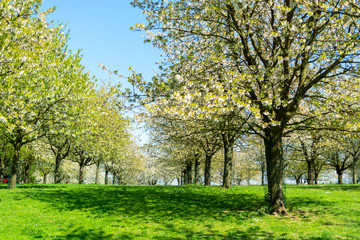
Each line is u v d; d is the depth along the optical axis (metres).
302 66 13.46
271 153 14.33
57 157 33.91
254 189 24.62
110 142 35.75
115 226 12.60
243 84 13.12
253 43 14.65
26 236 10.83
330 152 45.50
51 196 18.98
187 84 12.09
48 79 22.80
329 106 14.01
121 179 72.12
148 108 11.59
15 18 18.89
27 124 21.23
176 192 22.39
